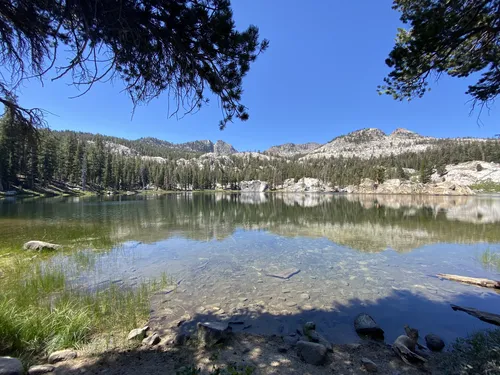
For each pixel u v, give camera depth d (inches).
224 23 116.7
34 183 2196.1
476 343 144.3
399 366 141.4
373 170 3624.5
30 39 118.5
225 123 162.2
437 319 202.7
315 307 224.8
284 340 169.9
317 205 1514.5
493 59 167.3
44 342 154.4
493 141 4456.2
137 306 218.2
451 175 3831.2
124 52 123.7
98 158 3016.7
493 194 2765.7
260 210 1193.4
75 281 282.4
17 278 281.6
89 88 123.5
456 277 295.4
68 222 743.1
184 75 142.2
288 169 5556.1
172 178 4325.8
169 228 671.1
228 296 248.7
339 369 137.9
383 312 215.2
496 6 133.5
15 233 559.2
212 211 1132.5
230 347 157.8
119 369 130.7
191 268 339.6
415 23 155.8
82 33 112.4
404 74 184.4
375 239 529.3
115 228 657.6
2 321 153.8
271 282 288.4
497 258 382.6
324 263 362.9
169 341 164.7
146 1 105.5
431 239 523.2
